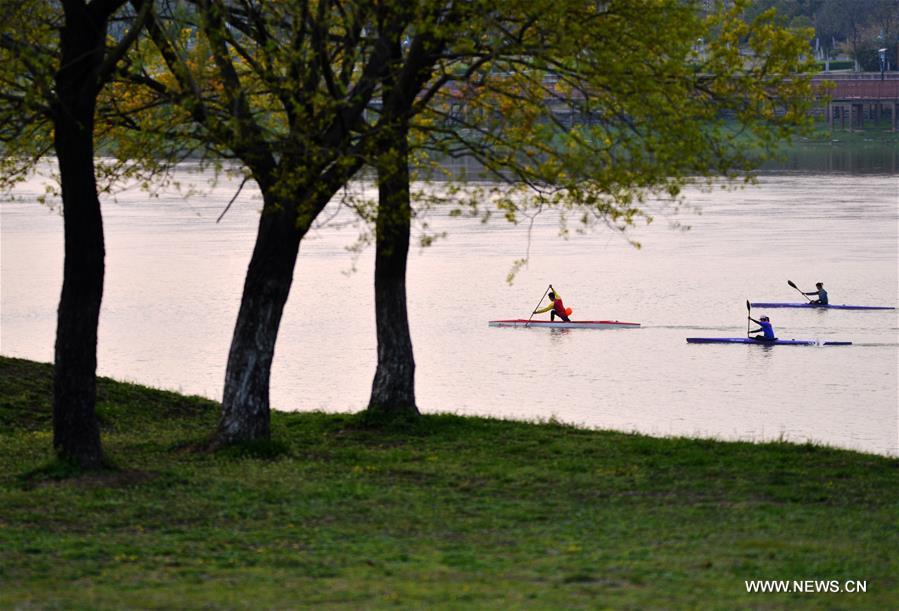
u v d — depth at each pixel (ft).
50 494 200.34
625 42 226.38
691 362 506.07
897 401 422.82
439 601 138.31
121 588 146.72
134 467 223.51
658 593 142.41
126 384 325.21
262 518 188.03
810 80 237.86
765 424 384.27
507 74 244.83
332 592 143.23
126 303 653.71
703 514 192.44
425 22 210.38
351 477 220.02
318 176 228.43
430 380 466.29
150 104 242.99
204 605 137.08
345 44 226.38
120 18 222.69
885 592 144.97
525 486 215.10
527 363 503.61
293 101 210.79
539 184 266.36
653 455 244.42
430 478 221.46
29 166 255.29
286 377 462.60
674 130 222.48
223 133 222.89
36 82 201.05
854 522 185.98
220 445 241.96
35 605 137.18
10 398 297.94
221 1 213.87
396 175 240.32
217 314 617.62
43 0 220.43
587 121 237.45
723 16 239.71
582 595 141.49
